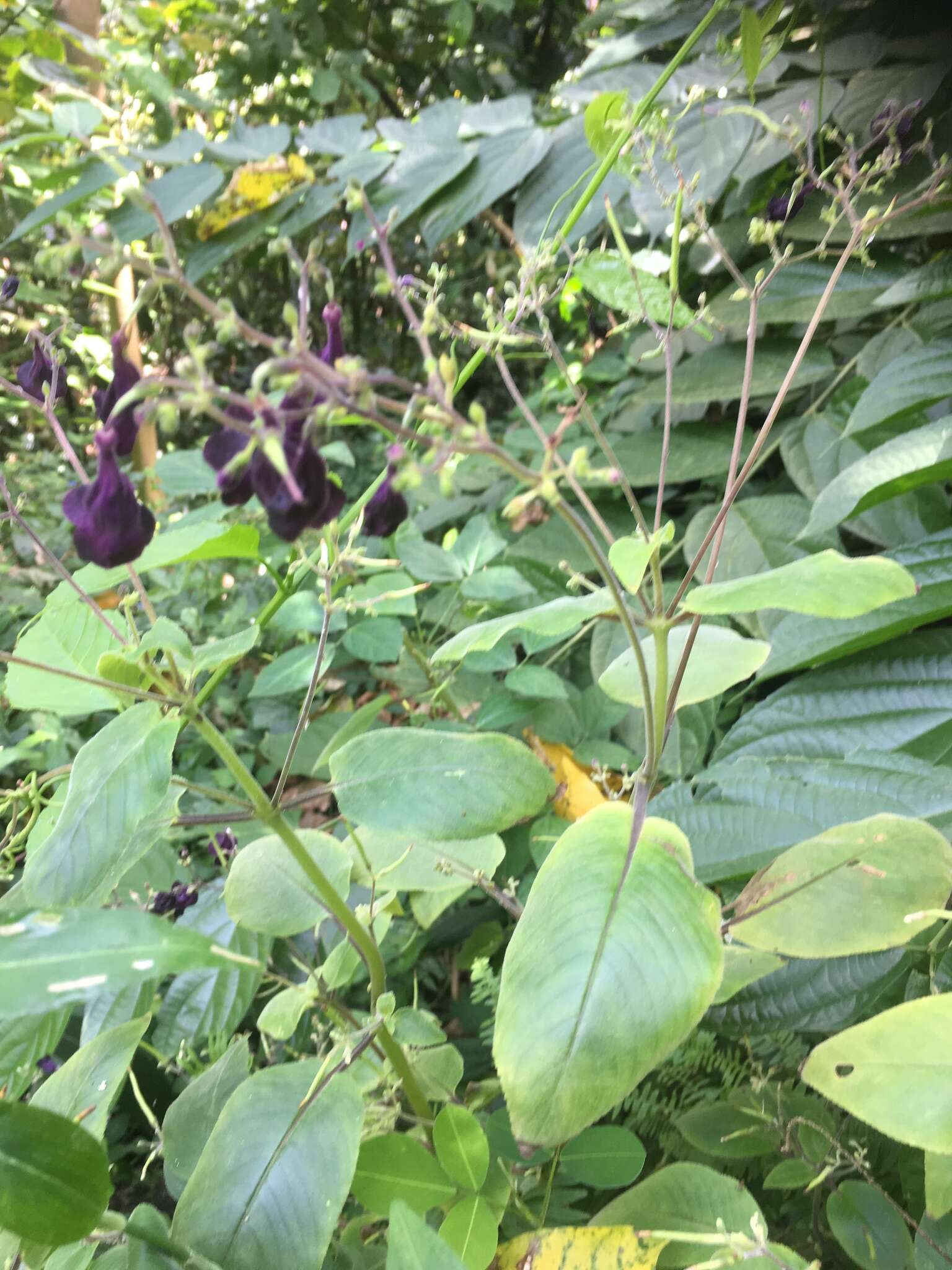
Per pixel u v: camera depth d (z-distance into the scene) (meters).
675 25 0.78
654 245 0.81
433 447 0.24
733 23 0.73
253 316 1.88
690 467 0.78
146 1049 0.47
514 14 1.68
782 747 0.53
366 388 0.23
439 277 0.33
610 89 0.72
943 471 0.49
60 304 1.12
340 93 1.58
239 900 0.37
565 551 0.78
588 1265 0.31
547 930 0.27
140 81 0.98
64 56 1.02
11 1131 0.24
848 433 0.58
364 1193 0.34
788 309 0.69
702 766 0.64
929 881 0.31
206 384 0.24
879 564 0.28
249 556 0.37
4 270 1.24
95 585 0.35
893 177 0.60
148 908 0.44
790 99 0.66
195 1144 0.37
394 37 1.72
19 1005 0.21
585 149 0.69
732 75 0.68
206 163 0.71
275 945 0.56
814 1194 0.38
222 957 0.22
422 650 0.78
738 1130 0.39
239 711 0.91
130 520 0.28
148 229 0.66
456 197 0.71
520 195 0.70
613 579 0.27
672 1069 0.43
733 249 0.75
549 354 0.37
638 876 0.27
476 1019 0.61
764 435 0.34
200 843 0.70
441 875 0.40
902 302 0.63
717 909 0.27
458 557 0.70
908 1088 0.27
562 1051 0.25
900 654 0.53
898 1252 0.33
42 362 0.36
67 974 0.21
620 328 0.40
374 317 2.10
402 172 0.72
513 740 0.32
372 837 0.42
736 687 0.71
